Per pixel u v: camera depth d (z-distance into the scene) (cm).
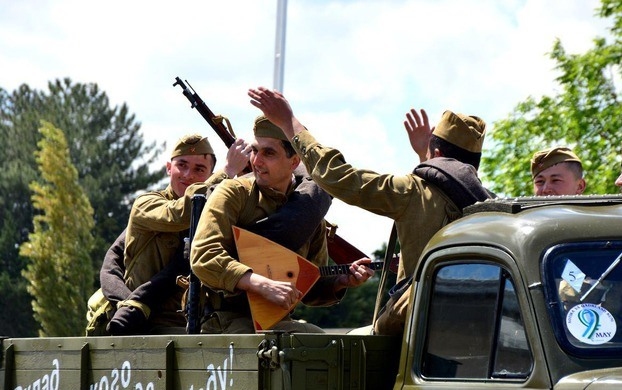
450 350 595
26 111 6862
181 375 659
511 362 562
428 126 802
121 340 700
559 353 543
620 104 1878
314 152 689
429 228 661
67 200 3803
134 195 6388
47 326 3659
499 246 578
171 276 819
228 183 736
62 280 3700
